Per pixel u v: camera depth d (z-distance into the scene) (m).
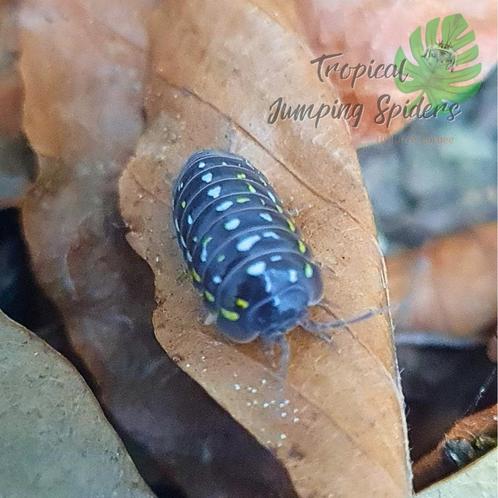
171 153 0.05
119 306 0.05
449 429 0.05
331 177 0.05
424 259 0.06
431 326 0.06
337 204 0.05
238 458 0.05
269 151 0.05
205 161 0.05
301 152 0.05
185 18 0.05
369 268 0.05
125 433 0.05
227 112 0.05
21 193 0.05
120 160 0.05
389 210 0.06
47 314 0.05
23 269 0.05
